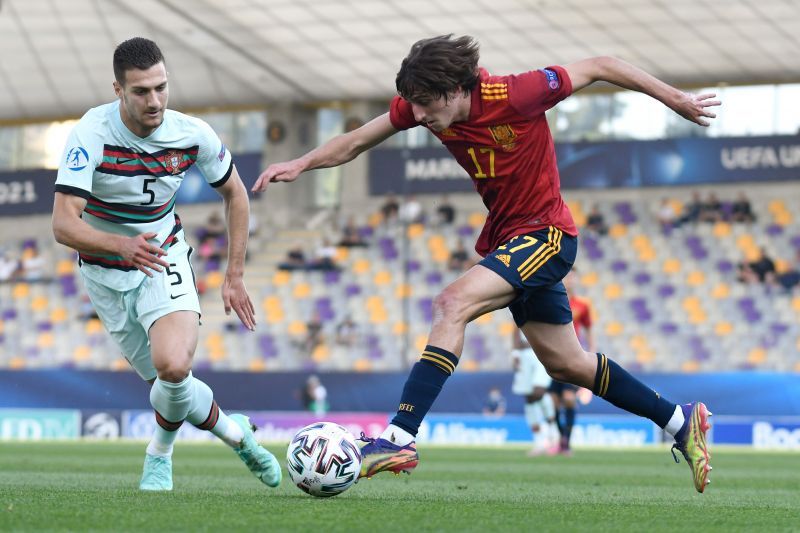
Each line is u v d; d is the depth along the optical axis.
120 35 78.06
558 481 30.17
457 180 83.25
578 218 84.88
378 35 73.06
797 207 82.31
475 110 16.92
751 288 79.69
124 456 43.50
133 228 18.78
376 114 86.75
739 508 18.72
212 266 87.81
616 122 85.50
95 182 18.25
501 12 68.19
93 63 82.94
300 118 88.38
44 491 19.88
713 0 64.75
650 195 84.56
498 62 76.75
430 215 87.25
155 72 17.25
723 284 80.38
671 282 81.25
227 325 84.19
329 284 85.50
